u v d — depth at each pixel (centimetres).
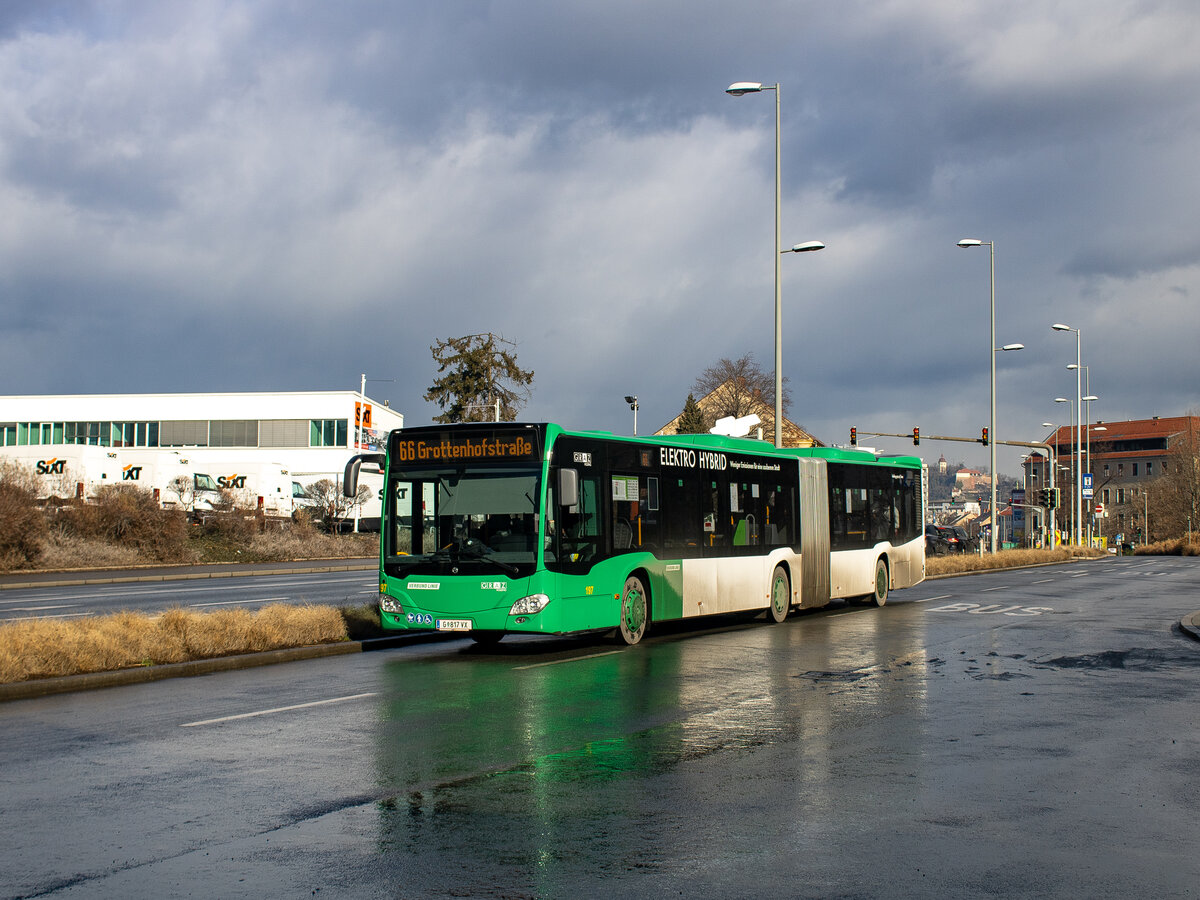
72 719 1021
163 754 862
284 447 8562
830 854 600
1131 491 12744
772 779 776
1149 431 15000
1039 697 1152
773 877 561
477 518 1519
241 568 3912
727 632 1877
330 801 714
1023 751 876
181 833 641
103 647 1294
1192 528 10219
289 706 1091
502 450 1529
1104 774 797
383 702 1116
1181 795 735
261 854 601
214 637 1441
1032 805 707
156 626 1414
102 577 3319
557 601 1505
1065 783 768
